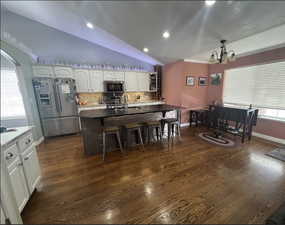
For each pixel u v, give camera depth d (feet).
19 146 5.13
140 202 5.45
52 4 8.02
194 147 10.48
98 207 5.23
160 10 6.21
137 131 10.80
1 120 11.94
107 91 15.78
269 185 6.31
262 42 10.03
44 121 12.53
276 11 5.73
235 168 7.68
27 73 11.10
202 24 7.11
